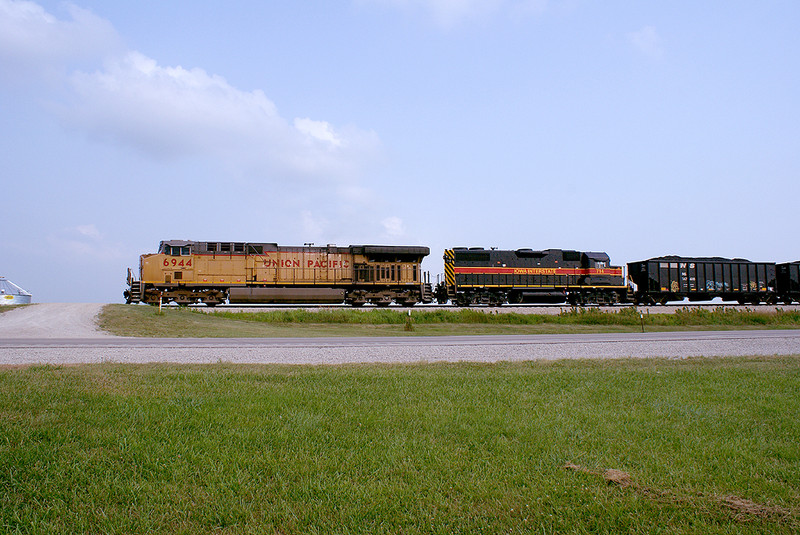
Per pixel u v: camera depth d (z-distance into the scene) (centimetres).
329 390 915
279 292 3419
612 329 2989
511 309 3541
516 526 446
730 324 3522
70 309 2617
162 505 473
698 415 775
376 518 458
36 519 441
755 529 443
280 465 561
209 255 3353
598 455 603
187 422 690
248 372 1108
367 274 3597
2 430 629
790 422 745
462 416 750
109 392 845
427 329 2812
